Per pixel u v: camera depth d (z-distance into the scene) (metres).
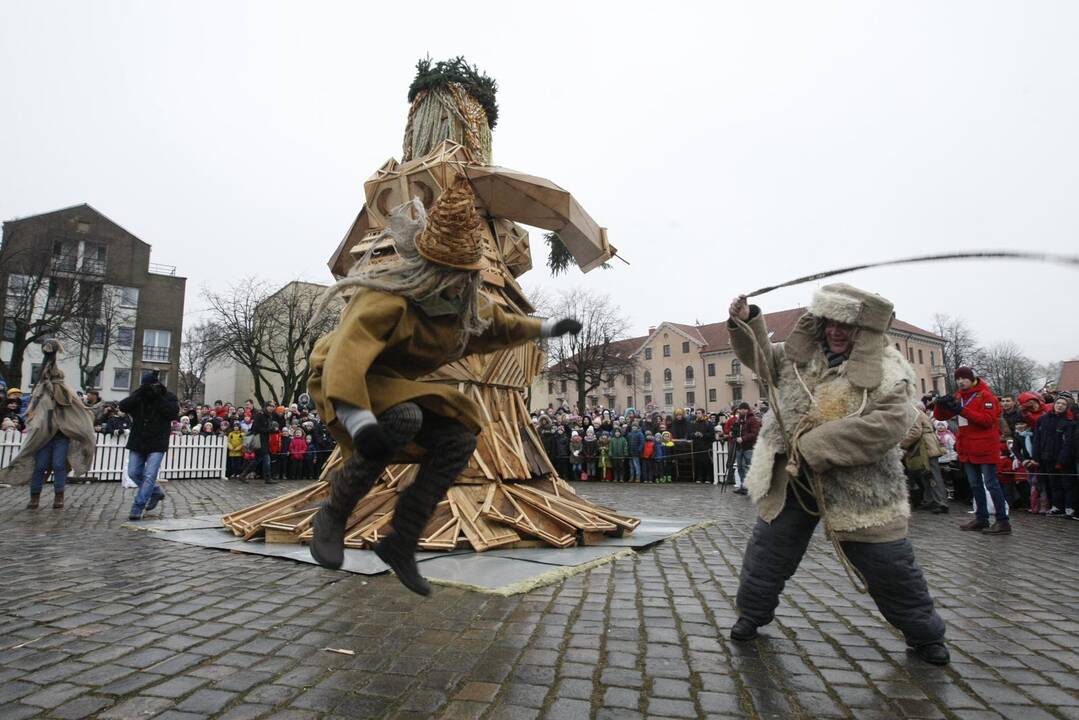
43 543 5.68
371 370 2.51
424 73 6.50
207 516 7.84
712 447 16.59
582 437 18.38
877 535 2.89
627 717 2.28
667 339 72.00
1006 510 7.34
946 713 2.37
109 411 14.54
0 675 2.59
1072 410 9.07
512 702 2.39
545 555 4.97
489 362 5.92
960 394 7.59
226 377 55.72
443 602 3.73
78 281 35.84
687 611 3.63
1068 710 2.40
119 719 2.20
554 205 5.64
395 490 5.43
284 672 2.66
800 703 2.43
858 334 3.05
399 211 2.57
